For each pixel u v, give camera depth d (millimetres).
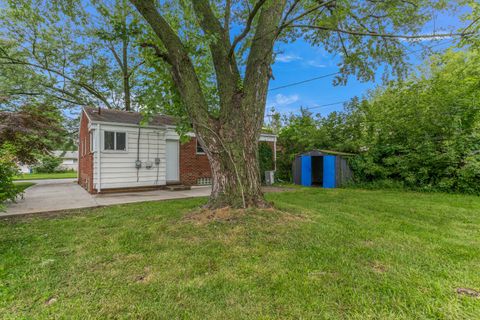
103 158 8055
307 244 3055
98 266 2506
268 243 3074
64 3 6348
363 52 6250
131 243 3152
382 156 10086
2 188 4875
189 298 1924
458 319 1656
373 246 3014
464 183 7855
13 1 6387
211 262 2564
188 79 4383
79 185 11898
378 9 5504
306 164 11484
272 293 1980
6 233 3633
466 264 2498
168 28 4391
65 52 13367
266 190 9234
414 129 9039
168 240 3232
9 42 11859
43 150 9812
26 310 1783
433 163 8500
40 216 4828
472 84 8180
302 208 5121
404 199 6781
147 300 1902
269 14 4660
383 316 1688
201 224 3777
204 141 4434
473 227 3916
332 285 2088
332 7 5562
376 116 10891
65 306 1829
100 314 1738
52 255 2795
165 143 9586
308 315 1705
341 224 4008
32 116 8266
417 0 5012
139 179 8828
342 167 10500
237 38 4316
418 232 3613
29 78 12852
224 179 4352
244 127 4445
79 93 15086
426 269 2393
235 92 4496
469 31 4359
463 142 7930
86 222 4273
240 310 1768
